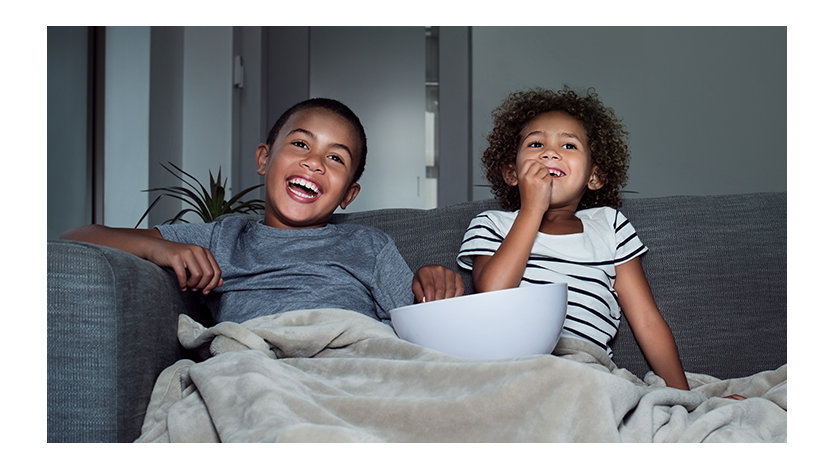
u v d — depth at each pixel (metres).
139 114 2.93
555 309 0.95
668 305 1.37
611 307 1.33
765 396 0.94
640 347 1.34
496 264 1.23
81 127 2.72
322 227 1.37
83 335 0.85
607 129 1.53
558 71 4.47
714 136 4.52
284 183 1.32
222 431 0.72
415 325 0.96
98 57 2.84
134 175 2.92
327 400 0.76
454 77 4.40
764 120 4.50
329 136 1.34
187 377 0.89
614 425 0.69
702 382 1.28
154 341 0.96
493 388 0.72
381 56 4.43
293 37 4.29
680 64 4.51
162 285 1.01
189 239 1.29
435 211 1.51
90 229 1.17
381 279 1.29
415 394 0.78
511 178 1.55
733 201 1.45
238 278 1.24
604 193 1.55
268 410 0.70
